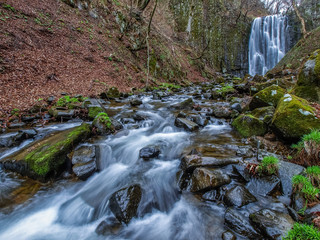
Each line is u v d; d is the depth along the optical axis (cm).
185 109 875
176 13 3512
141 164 426
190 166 358
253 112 624
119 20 1853
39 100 778
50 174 369
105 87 1181
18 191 345
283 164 334
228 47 3778
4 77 777
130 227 273
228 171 352
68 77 1057
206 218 273
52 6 1359
